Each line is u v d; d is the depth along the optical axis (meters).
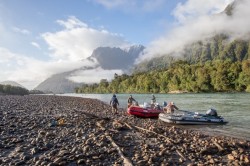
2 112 31.89
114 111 36.94
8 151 13.04
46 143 14.21
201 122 27.66
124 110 41.94
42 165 10.62
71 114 29.64
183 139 17.20
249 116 34.12
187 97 97.31
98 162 11.26
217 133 22.36
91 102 68.25
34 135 16.66
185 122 27.47
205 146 14.96
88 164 10.95
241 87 136.88
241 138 20.05
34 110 35.97
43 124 21.14
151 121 29.28
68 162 11.12
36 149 12.84
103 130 18.53
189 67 161.62
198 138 18.08
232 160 12.55
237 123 28.45
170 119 28.09
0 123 21.23
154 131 19.67
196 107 49.75
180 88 161.75
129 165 10.59
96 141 14.73
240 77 135.50
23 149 13.20
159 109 33.47
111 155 12.26
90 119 24.12
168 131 20.70
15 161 11.18
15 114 29.47
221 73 141.25
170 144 15.13
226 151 14.20
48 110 36.06
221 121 28.12
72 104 55.88
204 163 11.64
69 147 13.55
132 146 14.43
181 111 32.22
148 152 13.09
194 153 13.45
